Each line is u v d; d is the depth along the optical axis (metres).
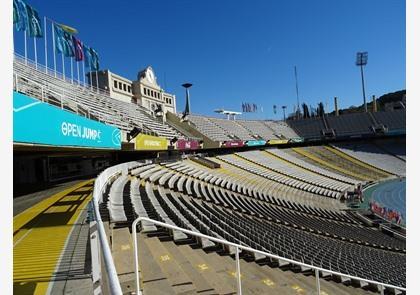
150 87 49.31
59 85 24.48
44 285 5.52
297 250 17.84
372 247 24.56
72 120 14.43
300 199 38.97
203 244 11.19
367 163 65.94
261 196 34.28
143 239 10.00
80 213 10.74
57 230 8.75
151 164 29.58
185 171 32.78
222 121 67.00
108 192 14.42
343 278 14.69
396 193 48.00
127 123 29.88
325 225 28.17
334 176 55.31
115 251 8.06
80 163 28.25
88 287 5.42
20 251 7.15
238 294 6.72
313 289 11.09
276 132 74.81
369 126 75.00
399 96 130.12
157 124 40.88
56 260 6.62
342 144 76.50
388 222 32.56
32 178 21.92
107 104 31.48
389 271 19.03
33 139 10.89
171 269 8.14
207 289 7.68
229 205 25.02
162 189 22.45
